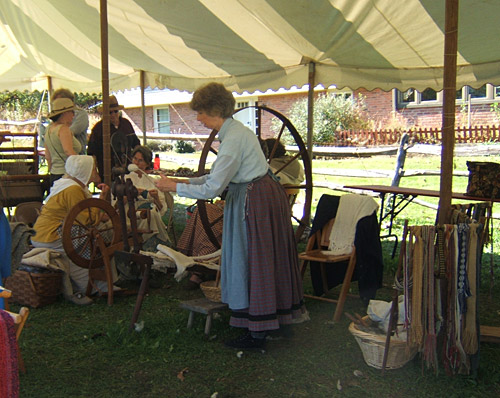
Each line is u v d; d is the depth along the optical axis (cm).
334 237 450
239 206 347
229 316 423
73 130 630
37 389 306
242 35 601
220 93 344
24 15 698
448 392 303
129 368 334
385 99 1816
